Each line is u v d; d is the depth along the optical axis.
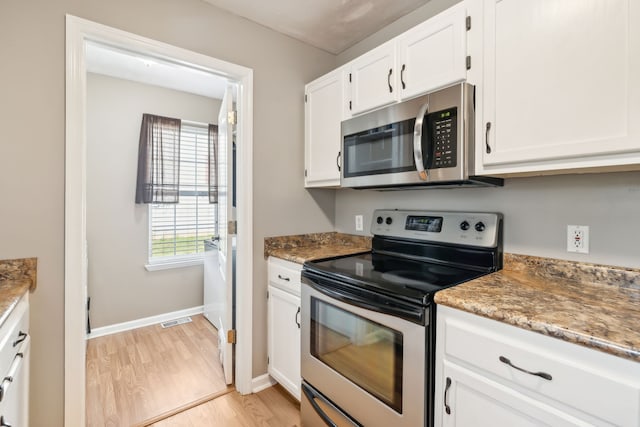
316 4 1.78
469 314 0.98
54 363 1.35
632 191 1.12
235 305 2.04
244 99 1.92
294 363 1.80
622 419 0.70
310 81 2.24
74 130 1.38
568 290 1.12
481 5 1.21
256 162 1.98
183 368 2.26
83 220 1.42
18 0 1.28
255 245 1.99
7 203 1.27
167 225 3.18
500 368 0.91
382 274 1.40
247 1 1.75
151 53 1.61
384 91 1.60
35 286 1.32
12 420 1.01
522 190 1.40
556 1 1.01
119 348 2.55
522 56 1.09
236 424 1.69
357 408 1.33
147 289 3.05
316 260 1.70
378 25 2.00
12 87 1.27
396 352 1.16
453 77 1.29
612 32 0.91
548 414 0.81
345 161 1.80
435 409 1.08
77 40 1.38
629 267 1.12
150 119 3.02
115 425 1.67
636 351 0.67
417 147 1.32
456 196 1.67
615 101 0.90
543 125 1.05
